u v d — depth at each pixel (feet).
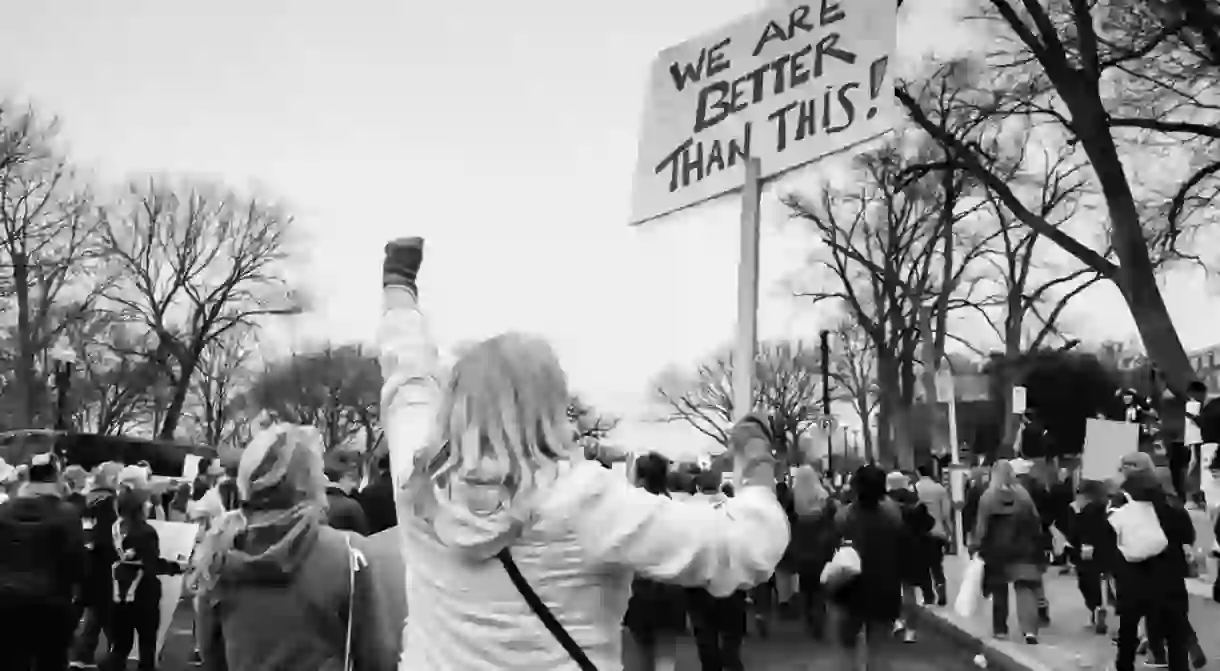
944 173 114.73
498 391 8.30
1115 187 76.84
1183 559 33.65
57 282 148.56
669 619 31.24
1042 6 79.10
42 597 26.37
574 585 8.18
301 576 14.37
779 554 8.32
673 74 17.42
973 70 87.20
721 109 16.57
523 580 8.14
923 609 55.62
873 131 14.70
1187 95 79.87
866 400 200.23
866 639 33.58
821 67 15.33
